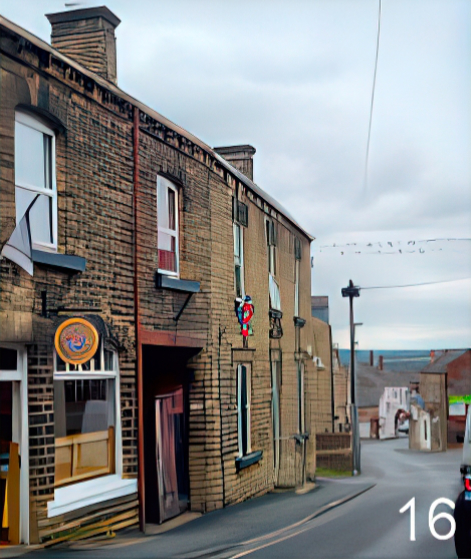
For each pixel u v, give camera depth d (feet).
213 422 38.96
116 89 32.58
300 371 58.13
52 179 29.35
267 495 46.47
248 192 47.11
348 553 28.40
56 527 27.40
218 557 27.35
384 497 46.75
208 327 39.52
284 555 27.96
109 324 31.40
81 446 29.81
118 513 30.83
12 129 26.84
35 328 27.35
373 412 213.66
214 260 41.06
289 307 55.88
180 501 37.32
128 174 33.58
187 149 38.83
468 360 181.88
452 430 178.19
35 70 28.17
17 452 26.61
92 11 36.42
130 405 32.30
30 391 26.99
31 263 27.25
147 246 34.60
